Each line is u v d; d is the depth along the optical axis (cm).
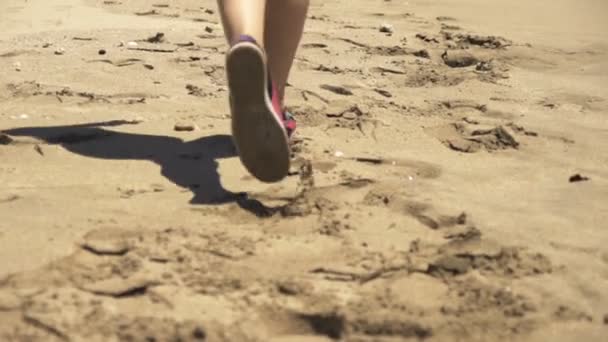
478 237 262
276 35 303
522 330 210
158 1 794
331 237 256
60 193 278
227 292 218
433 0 887
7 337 190
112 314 203
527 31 703
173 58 507
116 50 523
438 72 520
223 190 289
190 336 195
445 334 205
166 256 234
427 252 249
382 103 436
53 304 205
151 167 309
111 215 262
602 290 235
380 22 718
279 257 239
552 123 418
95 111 382
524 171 338
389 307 215
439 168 332
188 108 397
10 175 293
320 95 439
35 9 720
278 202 282
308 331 205
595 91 495
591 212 294
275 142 260
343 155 339
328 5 820
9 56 500
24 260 227
